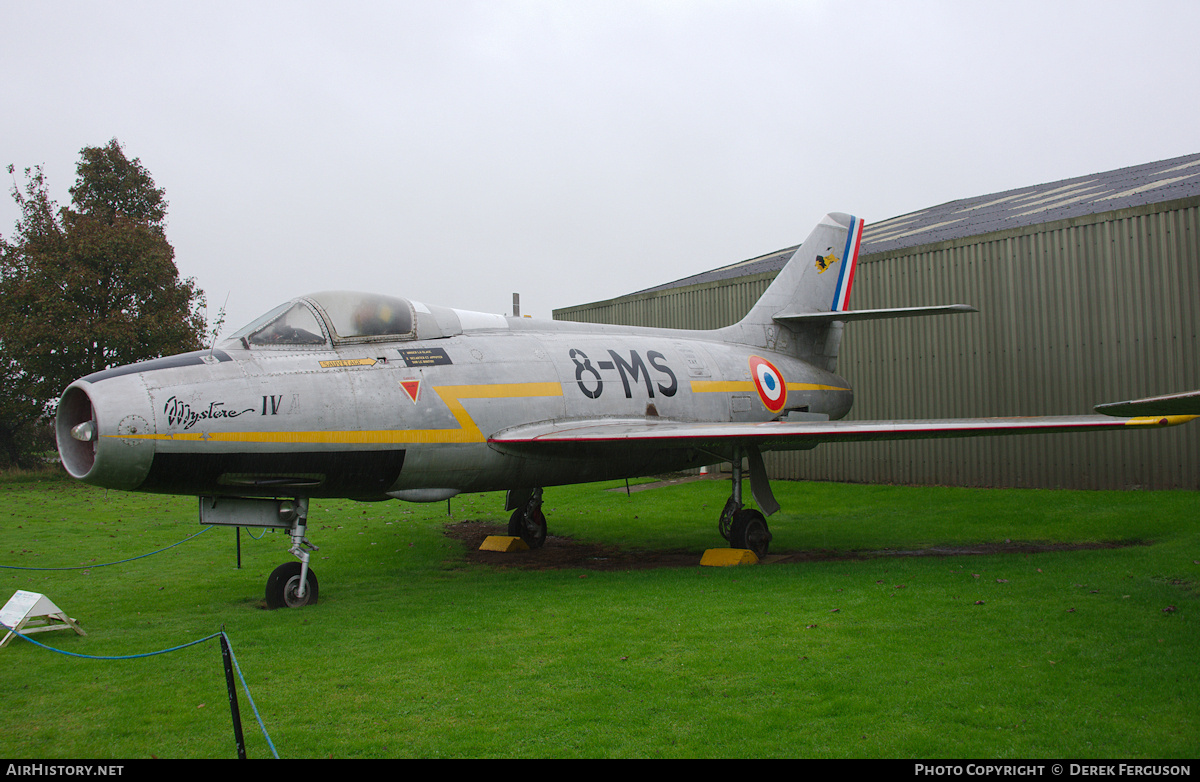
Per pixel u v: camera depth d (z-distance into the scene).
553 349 9.53
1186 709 4.09
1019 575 7.54
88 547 11.03
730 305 19.11
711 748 3.83
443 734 4.09
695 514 13.84
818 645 5.44
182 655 5.64
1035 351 14.30
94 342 26.08
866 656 5.14
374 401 7.64
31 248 26.61
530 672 5.05
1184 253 12.64
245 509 7.50
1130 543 9.41
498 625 6.31
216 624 6.55
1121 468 13.20
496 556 10.35
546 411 8.98
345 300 8.07
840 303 13.83
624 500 15.82
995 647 5.23
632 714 4.30
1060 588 6.87
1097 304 13.59
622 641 5.73
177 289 29.17
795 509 13.69
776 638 5.66
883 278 16.42
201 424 6.65
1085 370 13.69
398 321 8.30
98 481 6.55
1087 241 13.71
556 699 4.56
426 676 5.03
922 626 5.81
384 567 9.50
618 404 9.69
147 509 15.94
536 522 11.09
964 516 11.98
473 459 8.40
